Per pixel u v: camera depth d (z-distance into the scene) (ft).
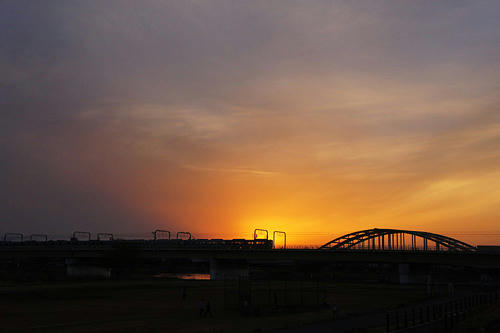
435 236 512.63
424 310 190.08
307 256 485.97
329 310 210.38
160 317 199.00
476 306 183.32
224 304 245.86
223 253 525.75
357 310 211.82
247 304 201.05
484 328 123.24
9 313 217.15
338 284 459.73
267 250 504.02
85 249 567.59
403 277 482.28
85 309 234.58
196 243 638.94
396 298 294.46
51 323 182.80
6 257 585.22
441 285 444.14
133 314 211.61
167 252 550.77
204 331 152.56
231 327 158.71
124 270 623.77
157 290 362.94
